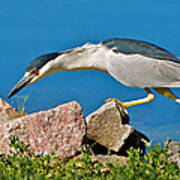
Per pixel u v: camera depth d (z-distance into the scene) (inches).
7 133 430.9
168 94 519.8
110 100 512.1
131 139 483.5
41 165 400.8
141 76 512.1
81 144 436.5
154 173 382.6
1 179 370.9
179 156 446.9
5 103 474.0
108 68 520.4
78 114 442.6
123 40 535.2
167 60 512.7
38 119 436.5
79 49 528.4
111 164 401.7
